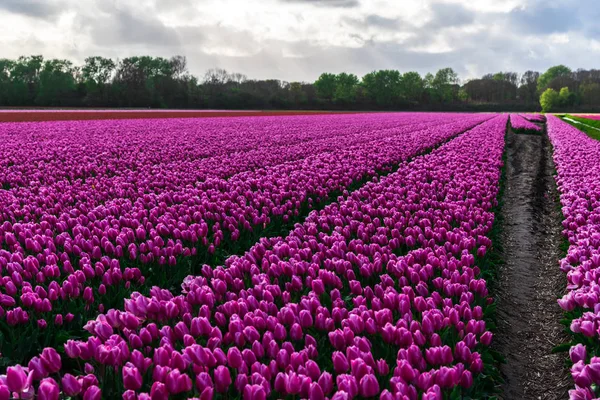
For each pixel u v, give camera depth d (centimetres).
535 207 1352
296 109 11781
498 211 1141
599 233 714
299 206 974
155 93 10350
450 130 3209
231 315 448
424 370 374
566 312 608
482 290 523
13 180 1181
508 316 673
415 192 1071
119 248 640
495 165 1539
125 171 1391
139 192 1049
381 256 595
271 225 861
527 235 1085
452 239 677
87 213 860
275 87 12862
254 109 10862
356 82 15850
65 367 477
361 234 706
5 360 446
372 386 323
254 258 589
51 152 1738
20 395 322
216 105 10550
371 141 2511
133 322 412
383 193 1050
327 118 5662
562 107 12950
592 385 411
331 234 774
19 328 474
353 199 1008
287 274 552
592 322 443
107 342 382
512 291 761
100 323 401
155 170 1404
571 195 1040
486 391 448
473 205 962
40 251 640
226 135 2794
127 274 568
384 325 423
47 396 306
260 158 1647
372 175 1423
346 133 3166
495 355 493
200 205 841
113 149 1878
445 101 15600
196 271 709
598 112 12725
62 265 630
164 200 928
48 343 473
